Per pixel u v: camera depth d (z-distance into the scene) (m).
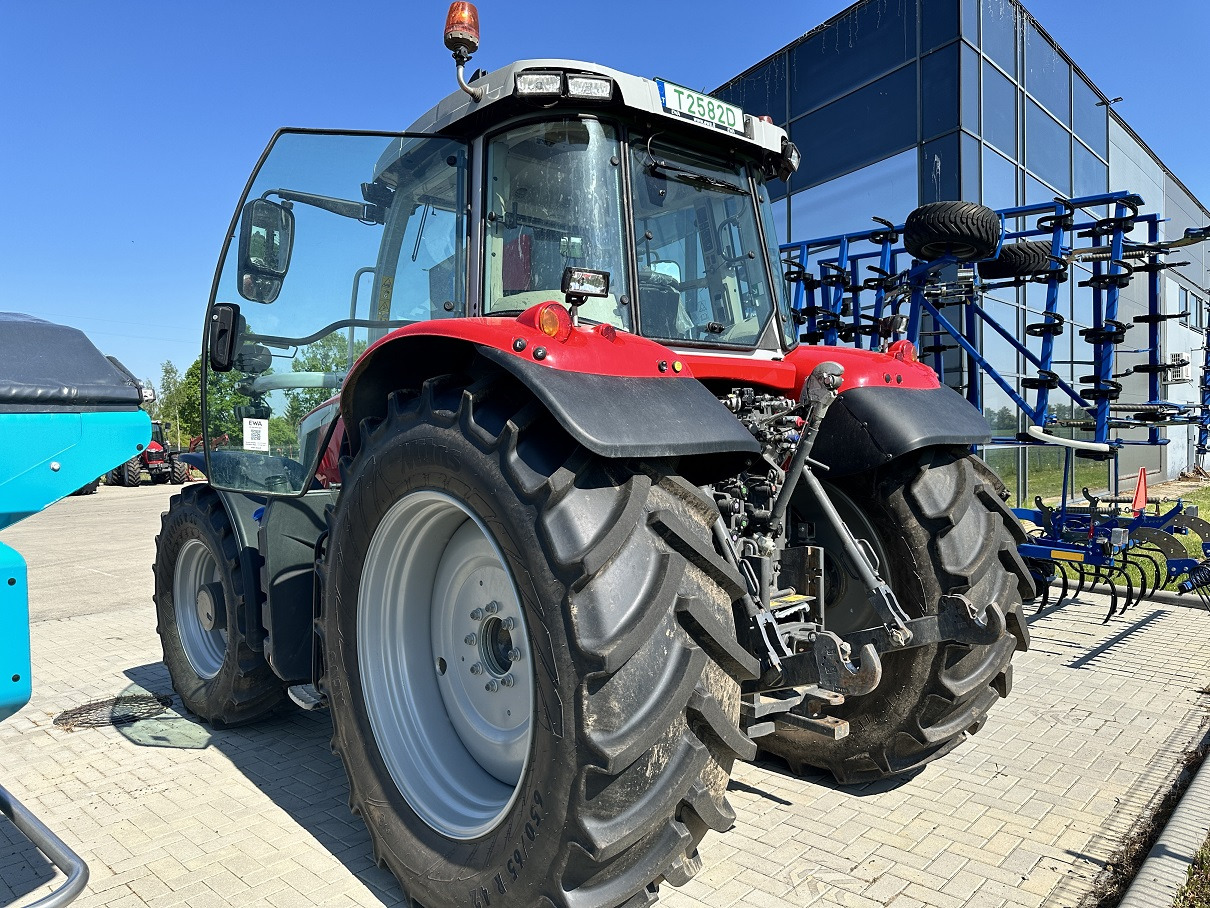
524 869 2.00
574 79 2.64
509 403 2.21
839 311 7.73
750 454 2.40
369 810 2.54
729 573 2.07
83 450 2.15
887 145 10.91
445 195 2.99
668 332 2.92
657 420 2.05
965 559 2.86
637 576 1.95
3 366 2.07
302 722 4.10
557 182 2.77
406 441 2.38
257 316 3.16
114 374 2.26
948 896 2.46
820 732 2.31
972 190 10.24
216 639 4.14
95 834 2.90
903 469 2.97
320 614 2.85
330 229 3.16
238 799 3.19
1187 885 2.44
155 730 3.98
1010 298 10.37
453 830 2.34
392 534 2.56
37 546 10.75
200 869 2.66
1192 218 18.92
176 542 4.16
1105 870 2.60
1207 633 5.51
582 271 2.15
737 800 3.12
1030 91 11.60
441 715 2.68
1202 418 7.16
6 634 1.96
